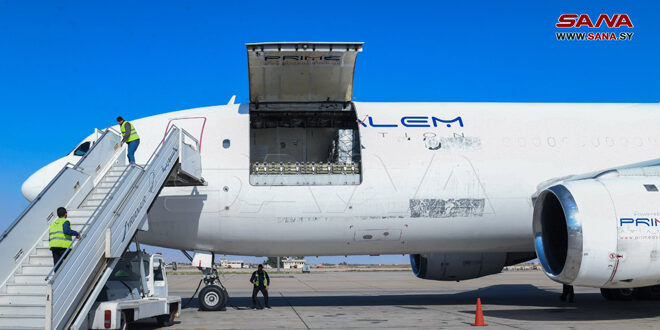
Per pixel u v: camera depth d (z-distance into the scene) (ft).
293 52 39.81
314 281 126.82
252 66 41.24
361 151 42.73
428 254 50.21
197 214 41.55
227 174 41.88
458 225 42.96
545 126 45.57
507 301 54.80
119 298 33.63
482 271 50.67
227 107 45.73
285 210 41.55
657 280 34.91
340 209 41.78
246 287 99.04
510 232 43.78
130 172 33.47
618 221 34.35
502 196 42.91
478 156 43.50
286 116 46.85
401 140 43.52
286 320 38.68
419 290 82.12
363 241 43.42
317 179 42.19
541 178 43.29
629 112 47.52
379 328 34.01
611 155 44.32
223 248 43.83
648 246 34.19
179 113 45.96
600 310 44.11
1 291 28.68
